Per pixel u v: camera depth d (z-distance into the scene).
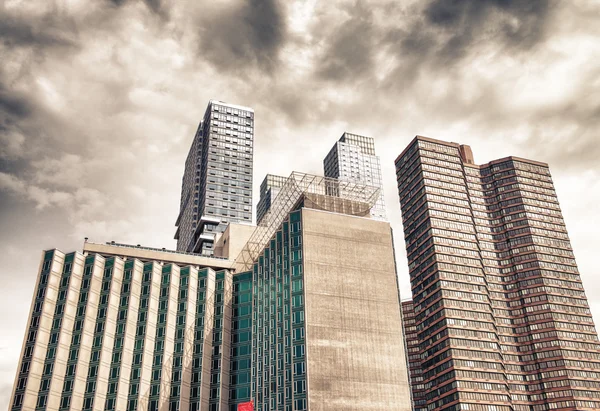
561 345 198.88
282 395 112.12
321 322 117.69
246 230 160.12
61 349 124.69
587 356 198.75
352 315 120.62
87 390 122.12
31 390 118.44
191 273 143.00
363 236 132.00
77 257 137.00
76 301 132.25
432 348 192.00
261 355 124.50
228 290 143.62
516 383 195.75
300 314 118.69
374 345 118.56
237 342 136.00
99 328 130.00
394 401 113.56
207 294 141.12
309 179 143.75
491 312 198.12
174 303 138.38
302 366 112.50
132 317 133.38
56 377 121.25
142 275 140.50
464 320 190.88
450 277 198.88
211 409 127.00
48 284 131.25
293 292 122.25
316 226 129.50
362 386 112.81
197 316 138.50
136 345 130.50
